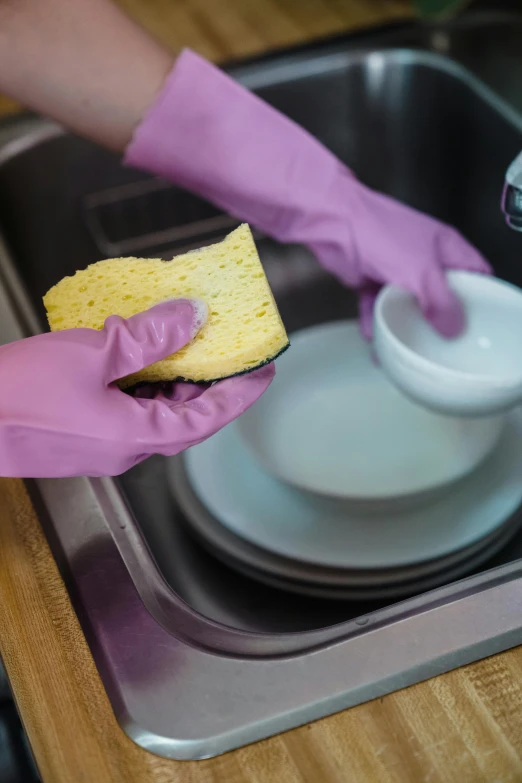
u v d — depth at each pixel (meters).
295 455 1.09
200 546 1.06
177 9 1.39
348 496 1.00
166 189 1.25
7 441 0.80
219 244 0.86
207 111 1.02
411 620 0.81
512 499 1.01
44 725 0.79
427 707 0.79
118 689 0.80
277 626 0.99
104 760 0.78
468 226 1.24
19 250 1.18
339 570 0.99
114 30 1.02
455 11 1.25
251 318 0.83
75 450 0.81
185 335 0.81
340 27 1.32
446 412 0.95
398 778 0.77
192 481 1.06
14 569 0.86
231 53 1.30
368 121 1.24
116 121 1.04
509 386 0.91
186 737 0.78
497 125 1.14
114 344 0.81
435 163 1.25
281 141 1.03
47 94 1.04
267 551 1.01
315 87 1.22
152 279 0.86
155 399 0.85
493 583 0.83
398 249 1.01
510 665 0.80
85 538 0.87
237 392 0.83
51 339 0.82
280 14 1.36
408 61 1.20
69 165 1.20
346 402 1.12
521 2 1.25
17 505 0.90
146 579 0.85
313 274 1.30
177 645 0.81
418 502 1.01
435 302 1.01
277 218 1.07
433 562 0.99
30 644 0.83
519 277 1.17
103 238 1.25
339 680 0.79
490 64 1.17
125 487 1.10
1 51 1.01
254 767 0.77
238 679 0.80
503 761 0.77
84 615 0.83
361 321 1.11
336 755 0.77
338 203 1.03
